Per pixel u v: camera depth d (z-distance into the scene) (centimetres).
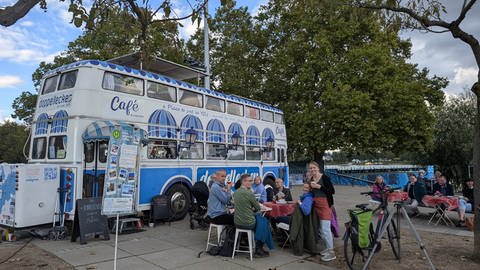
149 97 995
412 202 1163
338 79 2156
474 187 665
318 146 2231
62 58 2180
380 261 648
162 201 972
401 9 707
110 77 908
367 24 2177
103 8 550
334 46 2273
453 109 2562
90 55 1875
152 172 975
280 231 783
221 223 709
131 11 583
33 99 2583
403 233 910
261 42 2553
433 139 2267
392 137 2123
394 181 2770
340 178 2828
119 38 1753
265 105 1522
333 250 701
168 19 579
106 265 616
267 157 1485
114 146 621
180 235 860
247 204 662
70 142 840
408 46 2458
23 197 777
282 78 2478
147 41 681
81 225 770
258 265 623
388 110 2097
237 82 2458
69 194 828
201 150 1149
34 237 829
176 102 1075
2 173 823
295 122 2273
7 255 676
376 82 2084
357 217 600
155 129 996
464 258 665
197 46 2634
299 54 2348
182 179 1065
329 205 676
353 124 2039
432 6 687
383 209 624
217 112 1231
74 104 854
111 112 896
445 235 890
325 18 2234
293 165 3044
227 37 2597
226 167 1245
